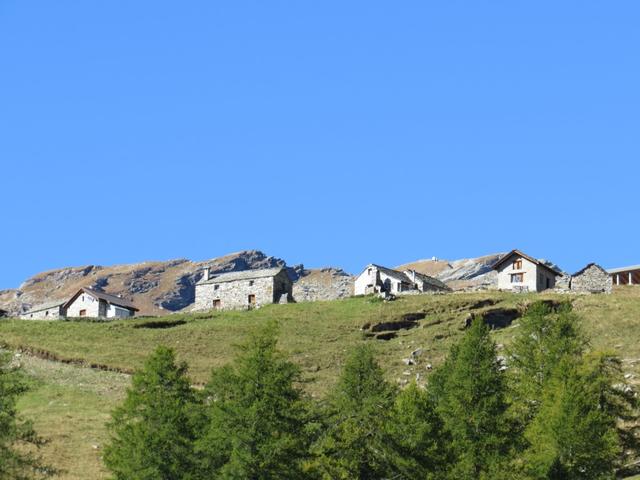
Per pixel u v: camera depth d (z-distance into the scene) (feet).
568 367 323.78
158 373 301.84
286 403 263.49
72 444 337.31
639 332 474.08
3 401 252.21
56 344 490.49
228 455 260.42
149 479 268.62
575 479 288.30
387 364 458.91
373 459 268.21
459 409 297.94
